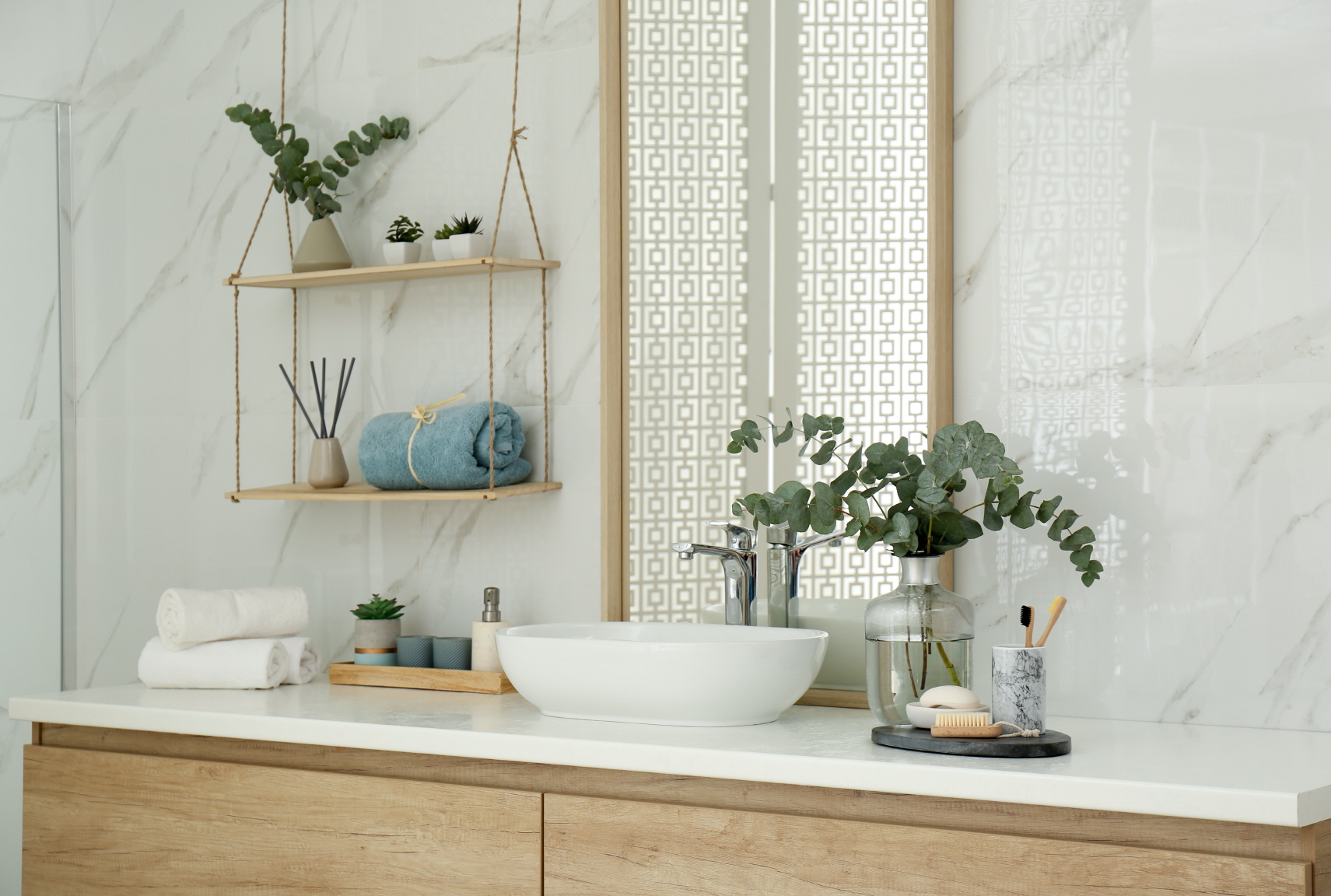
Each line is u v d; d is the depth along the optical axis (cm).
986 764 150
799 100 207
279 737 188
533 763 174
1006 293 196
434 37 239
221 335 259
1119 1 187
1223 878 134
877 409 202
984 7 197
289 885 187
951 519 180
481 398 235
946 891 147
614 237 219
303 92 251
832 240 205
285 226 254
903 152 200
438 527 238
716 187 213
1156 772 145
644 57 218
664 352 217
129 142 267
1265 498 178
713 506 213
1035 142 193
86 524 271
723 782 163
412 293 241
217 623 220
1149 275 185
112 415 269
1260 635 178
